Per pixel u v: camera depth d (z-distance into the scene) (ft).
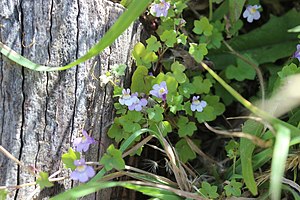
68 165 1.47
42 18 1.50
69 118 1.54
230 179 1.60
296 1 1.98
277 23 1.86
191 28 1.85
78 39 1.54
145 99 1.57
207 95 1.70
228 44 1.85
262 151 1.56
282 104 1.55
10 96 1.48
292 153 1.56
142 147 1.61
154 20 1.73
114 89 1.58
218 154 1.81
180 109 1.62
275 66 1.83
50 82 1.51
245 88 1.86
